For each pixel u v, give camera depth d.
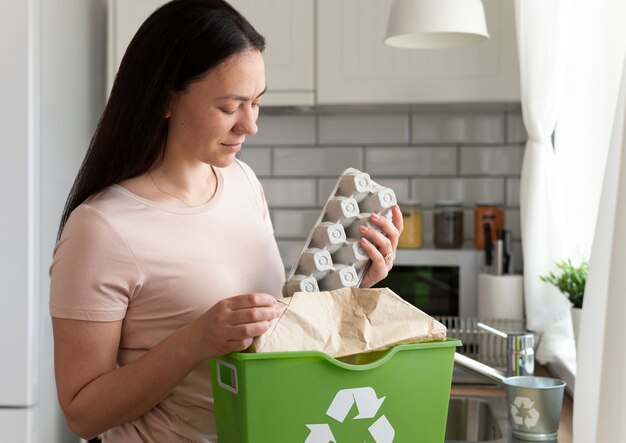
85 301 1.11
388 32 2.02
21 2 2.14
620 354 1.12
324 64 2.55
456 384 1.98
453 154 2.85
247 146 2.92
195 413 1.19
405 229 2.67
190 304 1.17
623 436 1.12
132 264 1.13
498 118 2.83
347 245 1.20
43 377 2.21
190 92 1.11
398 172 2.87
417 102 2.53
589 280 1.30
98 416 1.10
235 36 1.09
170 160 1.20
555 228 2.12
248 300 1.01
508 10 2.48
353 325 1.06
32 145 2.15
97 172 1.18
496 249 2.39
